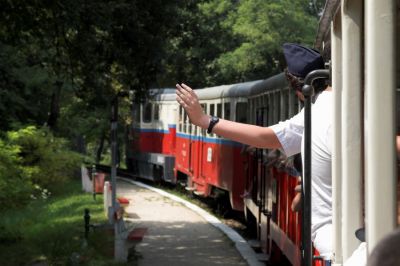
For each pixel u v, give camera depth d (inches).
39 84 1136.2
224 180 931.3
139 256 663.1
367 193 120.8
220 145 957.8
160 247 723.4
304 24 1756.9
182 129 1249.4
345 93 153.3
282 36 1745.8
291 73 212.4
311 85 181.3
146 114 1510.8
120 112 1690.5
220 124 196.1
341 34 166.4
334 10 167.5
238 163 866.8
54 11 625.6
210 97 1023.6
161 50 722.8
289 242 490.3
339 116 169.5
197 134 1119.6
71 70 721.6
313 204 192.2
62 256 613.0
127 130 1711.4
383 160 117.8
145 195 1233.4
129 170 1708.9
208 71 1748.3
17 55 919.0
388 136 117.7
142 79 742.5
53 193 1179.9
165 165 1344.7
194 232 824.3
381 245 90.4
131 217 948.0
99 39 708.0
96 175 1171.3
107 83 735.7
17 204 898.7
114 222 648.4
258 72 1807.3
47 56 807.7
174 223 898.1
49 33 665.6
